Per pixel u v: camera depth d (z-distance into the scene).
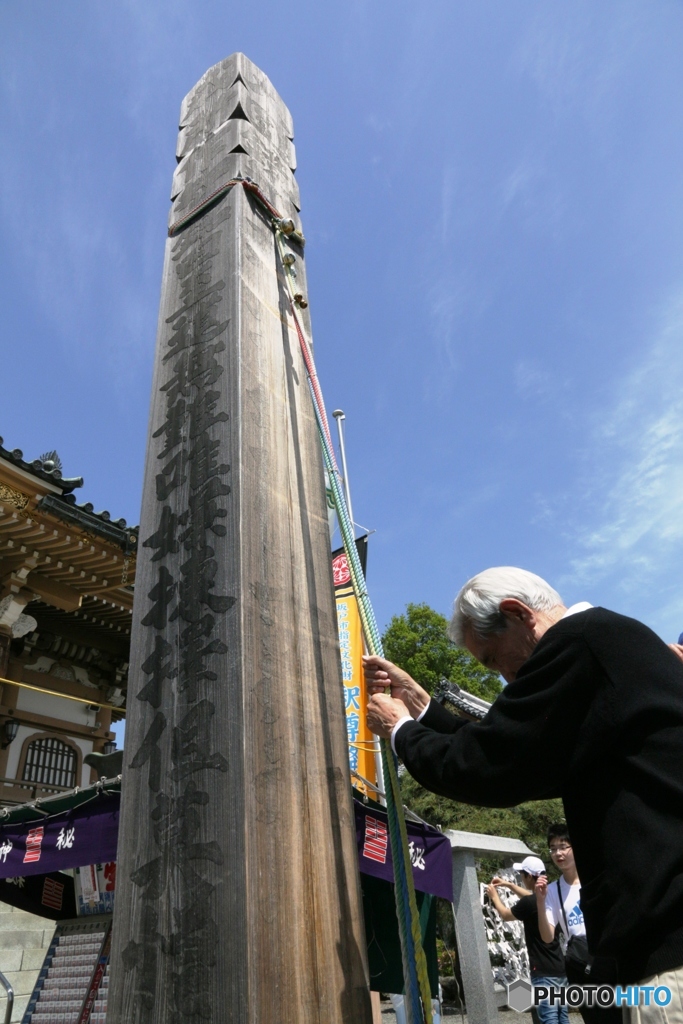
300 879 1.28
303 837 1.33
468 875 5.71
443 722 1.49
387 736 1.47
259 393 1.81
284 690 1.47
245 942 1.13
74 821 4.11
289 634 1.56
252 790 1.28
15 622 8.93
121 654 10.88
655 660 1.24
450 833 5.72
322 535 1.83
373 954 3.61
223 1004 1.11
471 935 5.49
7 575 8.66
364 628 1.59
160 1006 1.19
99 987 4.21
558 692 1.22
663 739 1.16
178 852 1.30
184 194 2.39
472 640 1.59
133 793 1.44
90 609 9.90
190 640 1.50
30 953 6.37
